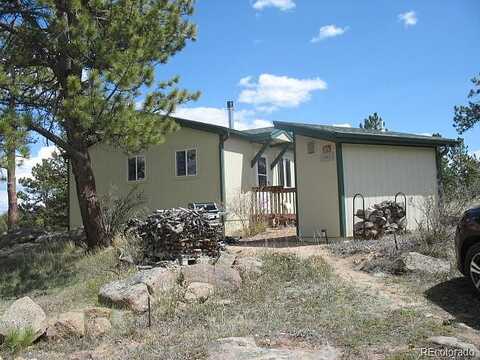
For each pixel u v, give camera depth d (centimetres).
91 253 1245
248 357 529
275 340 589
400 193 1324
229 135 1625
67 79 1057
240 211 1631
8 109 1061
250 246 1269
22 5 1166
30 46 1162
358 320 637
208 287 843
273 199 1773
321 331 610
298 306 725
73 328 699
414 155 1421
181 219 1107
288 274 897
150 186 1783
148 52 1125
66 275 1131
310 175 1337
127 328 707
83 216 1296
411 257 856
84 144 1273
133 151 1194
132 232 1214
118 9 1123
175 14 1220
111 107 1084
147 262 1094
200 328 668
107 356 613
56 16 1103
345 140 1256
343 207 1248
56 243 1464
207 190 1647
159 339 646
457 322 616
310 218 1330
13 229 1944
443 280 780
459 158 1823
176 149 1727
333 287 796
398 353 524
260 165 1858
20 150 1015
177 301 797
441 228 944
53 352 650
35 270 1197
